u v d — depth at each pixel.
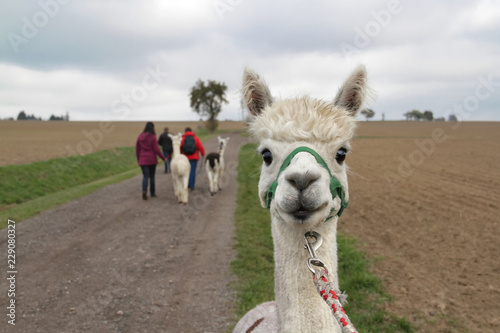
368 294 5.25
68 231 7.88
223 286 5.39
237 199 11.72
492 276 5.81
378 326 4.41
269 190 1.99
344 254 6.64
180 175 10.88
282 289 1.93
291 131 1.89
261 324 2.45
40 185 12.71
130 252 6.75
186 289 5.28
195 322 4.41
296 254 1.92
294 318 1.84
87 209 9.86
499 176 15.30
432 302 5.00
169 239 7.58
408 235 7.99
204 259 6.47
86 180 15.41
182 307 4.77
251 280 5.58
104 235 7.70
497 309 4.81
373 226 8.74
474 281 5.65
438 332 4.30
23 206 10.04
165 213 9.77
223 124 76.31
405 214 9.71
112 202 10.87
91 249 6.83
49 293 5.02
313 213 1.74
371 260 6.55
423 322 4.51
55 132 50.69
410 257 6.71
